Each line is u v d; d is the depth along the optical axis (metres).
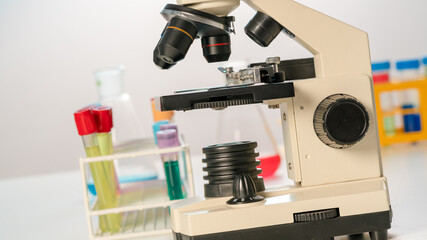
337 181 1.21
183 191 1.53
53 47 4.55
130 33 4.53
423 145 2.75
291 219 1.09
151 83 4.54
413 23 4.45
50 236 1.58
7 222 1.96
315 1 4.45
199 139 4.60
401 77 2.77
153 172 1.90
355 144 1.21
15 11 4.52
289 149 1.22
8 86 4.57
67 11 4.53
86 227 1.66
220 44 1.26
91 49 4.55
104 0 4.52
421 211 1.36
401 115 2.90
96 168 1.40
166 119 2.03
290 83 1.13
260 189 1.19
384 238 1.12
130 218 1.60
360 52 1.24
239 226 1.08
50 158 4.66
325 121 1.14
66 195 2.45
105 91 1.96
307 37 1.24
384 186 1.16
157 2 4.51
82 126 1.37
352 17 4.46
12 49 4.54
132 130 1.95
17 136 4.63
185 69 4.49
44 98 4.60
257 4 1.23
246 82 1.21
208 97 1.12
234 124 2.02
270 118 4.36
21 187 3.11
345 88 1.21
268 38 1.26
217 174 1.18
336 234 1.10
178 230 1.13
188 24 1.21
